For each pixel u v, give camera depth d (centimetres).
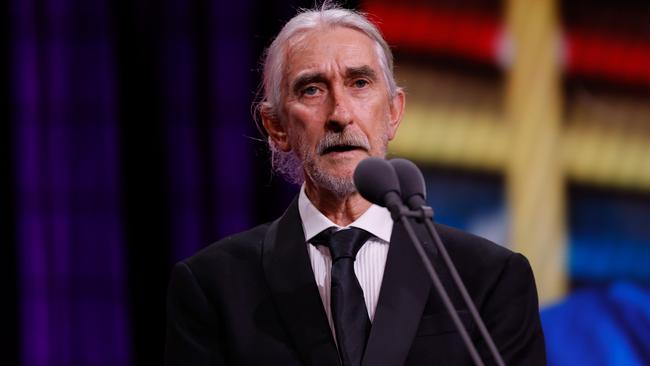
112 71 1003
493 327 467
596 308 1067
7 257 997
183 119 1007
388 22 1017
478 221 1052
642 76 1120
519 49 1075
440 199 1040
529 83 1077
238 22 1006
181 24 1007
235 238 507
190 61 1007
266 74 515
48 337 1002
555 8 1094
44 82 999
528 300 480
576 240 1084
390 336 452
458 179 1047
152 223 1000
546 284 1073
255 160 1003
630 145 1110
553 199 1078
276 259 485
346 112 469
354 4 973
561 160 1087
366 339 455
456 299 468
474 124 1054
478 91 1057
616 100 1110
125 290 1003
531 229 1071
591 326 1057
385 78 496
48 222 1001
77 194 1002
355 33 489
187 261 498
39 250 1001
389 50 507
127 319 1005
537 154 1077
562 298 1073
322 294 477
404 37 1026
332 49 480
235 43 1005
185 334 479
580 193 1091
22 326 1000
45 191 1001
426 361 452
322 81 479
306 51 484
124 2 1002
